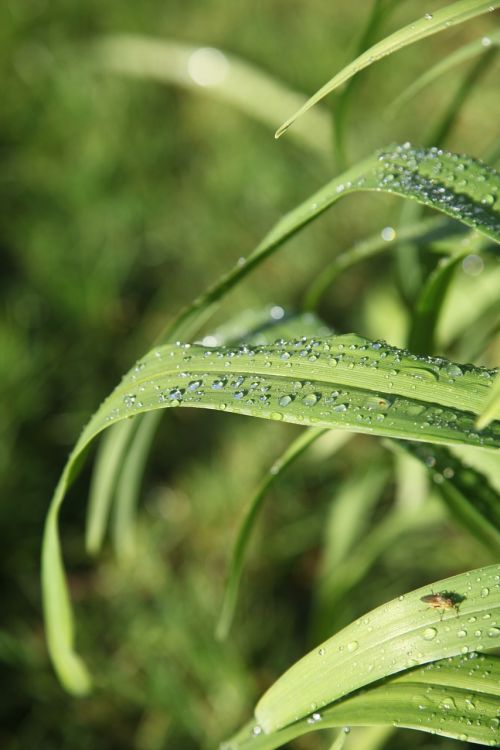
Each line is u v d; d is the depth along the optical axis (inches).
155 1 46.7
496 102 38.5
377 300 31.9
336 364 20.6
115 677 26.1
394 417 20.1
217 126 41.3
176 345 21.3
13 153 41.0
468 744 24.5
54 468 31.4
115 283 35.5
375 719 20.4
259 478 30.5
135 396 21.0
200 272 36.7
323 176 38.2
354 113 40.5
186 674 26.2
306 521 29.6
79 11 46.8
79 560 29.3
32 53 44.9
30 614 27.8
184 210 38.4
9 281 36.4
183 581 28.5
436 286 22.4
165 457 32.6
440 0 43.3
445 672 20.6
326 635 25.6
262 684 26.2
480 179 21.1
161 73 38.9
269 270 36.3
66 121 41.6
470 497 22.5
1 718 26.1
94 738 25.9
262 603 27.4
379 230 36.0
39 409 31.9
